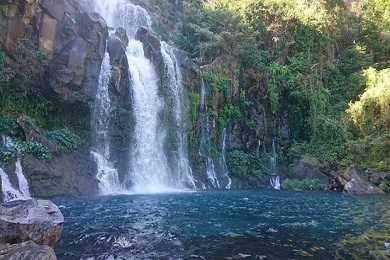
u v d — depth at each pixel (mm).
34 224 7035
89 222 10508
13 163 15328
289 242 8539
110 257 7148
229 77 28812
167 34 32500
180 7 36125
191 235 9125
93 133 20172
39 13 18484
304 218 11992
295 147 29016
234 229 9938
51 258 5781
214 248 7922
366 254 7508
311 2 36969
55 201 14828
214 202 15891
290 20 33625
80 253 7375
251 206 14930
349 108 31109
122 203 14602
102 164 19828
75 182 17562
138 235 8945
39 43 18391
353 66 36719
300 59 32656
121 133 21500
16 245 5984
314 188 25078
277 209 14180
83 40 19906
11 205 8336
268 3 33344
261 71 30203
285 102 30703
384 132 28766
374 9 43906
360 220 11680
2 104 17453
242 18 32094
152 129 23328
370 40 39688
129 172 21375
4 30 17141
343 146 27688
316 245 8266
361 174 25391
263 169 27578
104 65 21156
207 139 26641
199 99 26672
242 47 30062
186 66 26469
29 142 16562
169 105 24641
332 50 36906
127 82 22047
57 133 18453
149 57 24453
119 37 23047
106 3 27938
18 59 17703
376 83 32500
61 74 18625
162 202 15266
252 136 28969
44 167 16391
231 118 28438
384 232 9727
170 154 24172
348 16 40000
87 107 19875
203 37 30609
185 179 24578
